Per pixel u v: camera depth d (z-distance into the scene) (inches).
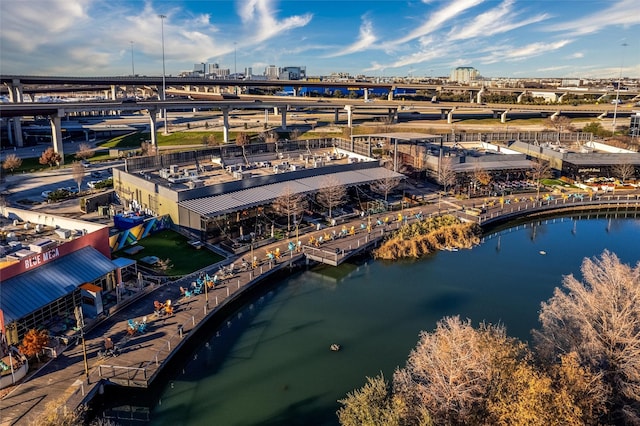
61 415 1401.3
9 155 6033.5
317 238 3068.4
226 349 2015.3
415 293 2551.7
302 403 1690.5
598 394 1364.4
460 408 1344.7
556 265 2957.7
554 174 4916.3
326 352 2001.7
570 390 1322.6
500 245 3289.9
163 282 2399.1
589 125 7539.4
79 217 3496.6
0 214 3321.9
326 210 3572.8
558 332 1665.8
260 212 3255.4
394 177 3927.2
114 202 3843.5
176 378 1823.3
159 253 2775.6
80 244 2192.4
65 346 1815.9
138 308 2135.8
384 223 3363.7
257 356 1967.3
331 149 4835.1
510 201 4035.4
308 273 2770.7
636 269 1723.7
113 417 1620.3
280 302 2428.6
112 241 2743.6
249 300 2432.3
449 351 1391.5
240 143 6702.8
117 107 6766.7
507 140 5895.7
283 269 2704.2
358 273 2790.4
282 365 1909.4
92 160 5974.4
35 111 5816.9
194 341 2014.0
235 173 3649.1
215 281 2393.0
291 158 4416.8
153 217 3184.1
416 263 2950.3
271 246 2925.7
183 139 7480.3
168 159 3941.9
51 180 4805.6
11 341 1787.6
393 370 1883.6
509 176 4623.5
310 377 1836.9
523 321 2274.9
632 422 1403.8
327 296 2501.2
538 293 2573.8
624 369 1489.9
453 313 2347.4
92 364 1726.1
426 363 1453.0
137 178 3479.3
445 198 4077.3
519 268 2901.1
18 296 1830.7
